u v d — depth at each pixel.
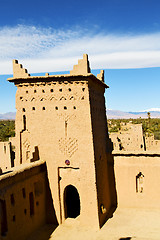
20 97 18.44
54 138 17.70
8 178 13.90
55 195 17.77
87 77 16.81
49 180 17.89
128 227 16.75
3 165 30.53
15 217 14.12
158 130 90.75
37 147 18.02
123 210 19.81
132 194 20.14
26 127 18.33
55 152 17.69
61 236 15.80
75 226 17.09
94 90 18.88
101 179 18.39
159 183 19.44
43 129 17.94
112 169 20.72
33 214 16.28
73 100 17.31
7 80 18.25
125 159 20.39
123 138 43.72
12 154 30.67
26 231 15.27
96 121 18.59
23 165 16.38
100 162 18.62
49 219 17.88
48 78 17.45
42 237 15.70
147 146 43.59
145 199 19.81
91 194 16.80
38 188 17.59
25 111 18.36
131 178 20.17
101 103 20.92
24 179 15.40
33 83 18.02
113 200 20.73
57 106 17.64
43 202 17.64
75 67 17.09
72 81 17.23
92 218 16.72
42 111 17.97
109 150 20.97
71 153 17.31
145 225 16.95
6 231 13.27
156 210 19.41
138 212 19.25
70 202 22.17
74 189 22.50
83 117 17.11
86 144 17.00
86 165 16.97
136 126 43.19
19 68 18.09
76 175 17.34
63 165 17.48
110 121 149.50
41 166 17.69
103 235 15.72
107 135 21.70
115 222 17.62
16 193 14.38
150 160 19.73
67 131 17.42
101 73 21.53
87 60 17.02
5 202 13.22
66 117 17.44
